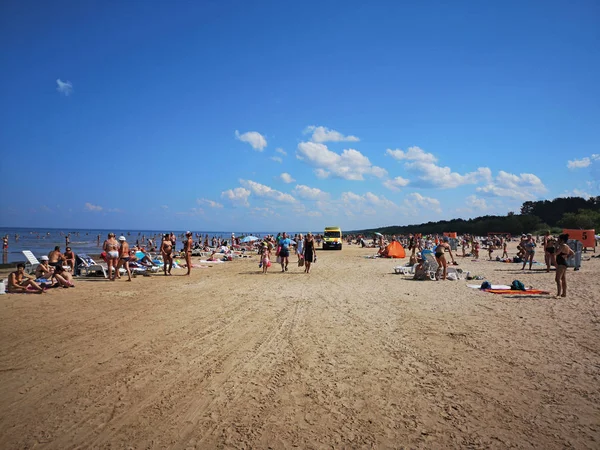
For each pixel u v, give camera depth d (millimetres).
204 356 5922
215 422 3875
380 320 8484
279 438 3580
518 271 19812
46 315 8844
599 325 8016
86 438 3555
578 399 4449
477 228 122688
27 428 3725
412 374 5219
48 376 5062
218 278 16734
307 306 10148
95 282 15078
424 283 15180
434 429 3766
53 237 92438
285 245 20172
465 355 6035
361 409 4184
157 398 4422
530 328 7766
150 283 14867
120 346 6402
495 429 3764
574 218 94062
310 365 5555
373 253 39531
